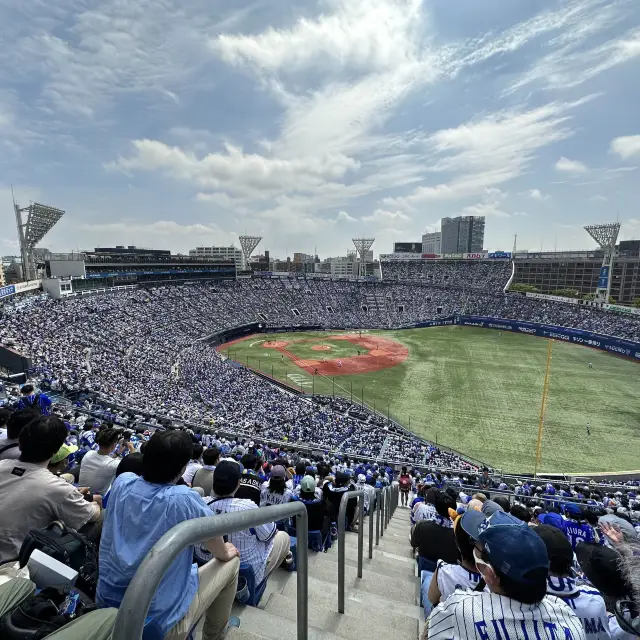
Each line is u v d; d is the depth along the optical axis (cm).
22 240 6381
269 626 493
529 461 3297
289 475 1232
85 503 483
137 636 191
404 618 575
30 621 269
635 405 4478
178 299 8781
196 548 526
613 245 8719
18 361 3375
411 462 2998
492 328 9319
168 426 2392
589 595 390
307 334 9125
